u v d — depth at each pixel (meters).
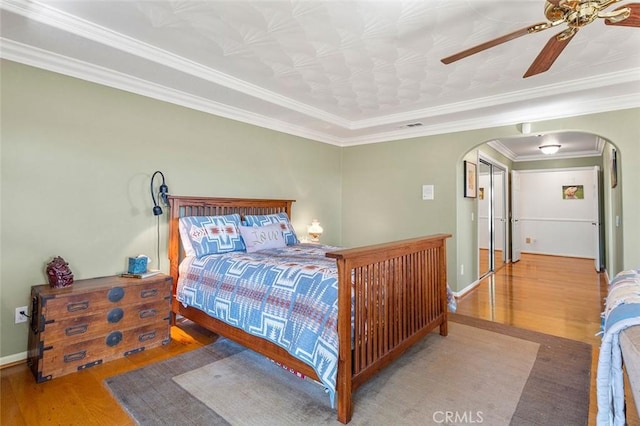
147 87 2.87
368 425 1.69
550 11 1.49
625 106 3.05
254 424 1.70
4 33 2.04
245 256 2.78
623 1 1.81
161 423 1.69
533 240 7.77
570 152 6.80
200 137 3.33
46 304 2.09
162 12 1.93
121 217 2.77
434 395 1.96
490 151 5.60
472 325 3.14
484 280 5.11
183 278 2.90
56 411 1.79
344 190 5.17
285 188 4.27
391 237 4.64
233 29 2.12
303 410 1.82
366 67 2.68
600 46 2.27
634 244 3.02
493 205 5.85
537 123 3.53
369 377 1.93
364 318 1.91
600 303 3.86
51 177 2.40
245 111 3.64
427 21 2.01
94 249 2.61
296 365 1.94
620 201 3.29
